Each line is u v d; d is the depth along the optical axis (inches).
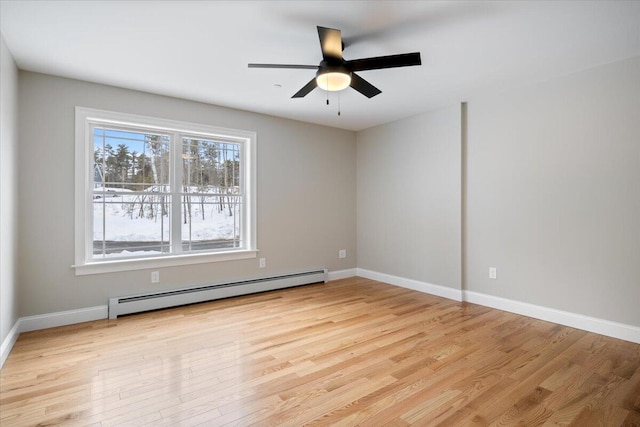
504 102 141.7
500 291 143.9
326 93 143.7
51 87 122.6
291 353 101.1
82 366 92.5
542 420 69.7
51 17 86.5
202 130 155.6
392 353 101.1
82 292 128.2
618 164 111.7
